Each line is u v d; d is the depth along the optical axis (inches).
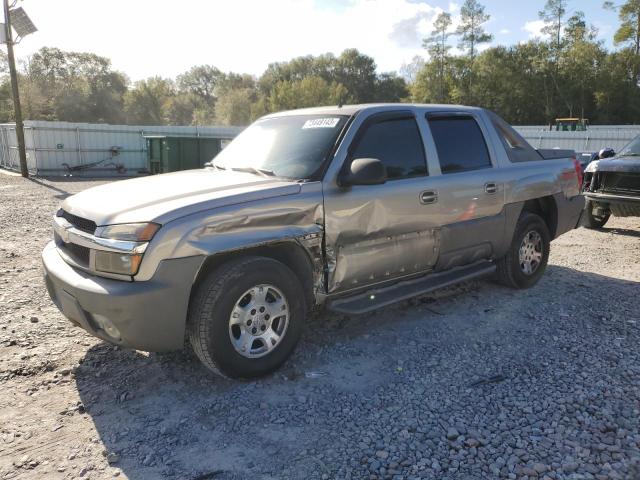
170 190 142.2
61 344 165.8
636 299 212.4
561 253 299.1
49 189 666.8
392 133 171.0
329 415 126.6
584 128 1457.9
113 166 962.1
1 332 173.2
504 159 206.5
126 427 122.0
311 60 4370.1
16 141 947.3
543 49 2618.1
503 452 111.7
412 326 182.4
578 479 103.0
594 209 367.2
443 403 131.7
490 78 2711.6
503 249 206.5
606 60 2495.1
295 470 106.7
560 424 121.6
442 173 181.5
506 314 194.1
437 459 109.7
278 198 141.0
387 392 137.4
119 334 126.6
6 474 105.3
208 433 119.6
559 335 174.4
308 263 150.1
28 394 135.9
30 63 3479.3
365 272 161.6
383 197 161.6
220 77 5007.4
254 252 143.2
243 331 137.8
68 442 116.3
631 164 335.6
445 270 193.6
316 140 162.2
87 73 3725.4
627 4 2448.3
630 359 155.9
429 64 2881.4
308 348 163.9
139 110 3791.8
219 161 184.5
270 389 138.9
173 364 152.7
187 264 126.7
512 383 141.7
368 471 106.1
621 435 117.0
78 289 127.9
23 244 311.4
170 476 105.1
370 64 4188.0
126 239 124.8
